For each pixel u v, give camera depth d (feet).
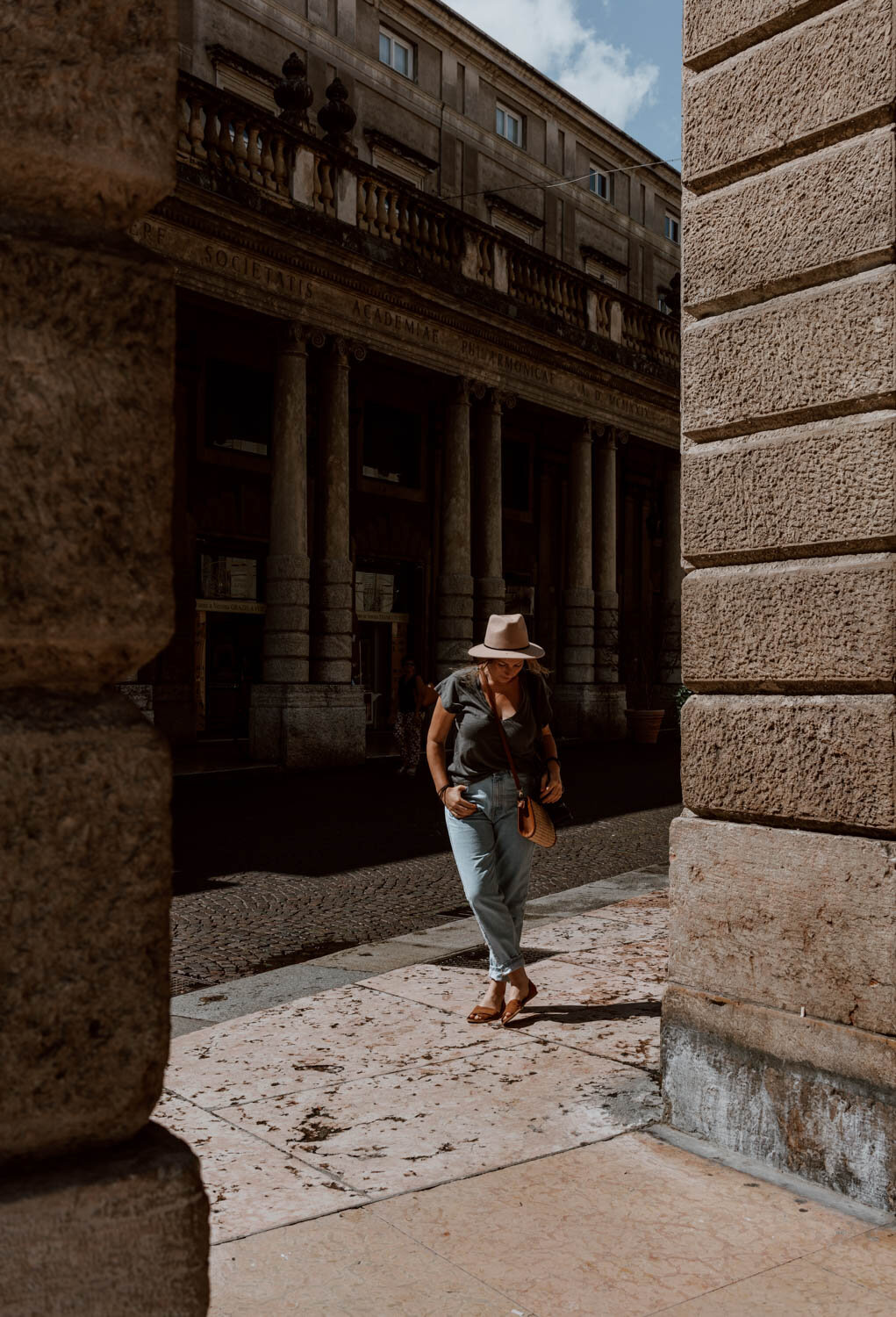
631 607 100.78
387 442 78.74
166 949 5.04
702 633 12.71
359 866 31.78
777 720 11.85
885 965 10.75
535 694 16.67
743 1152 11.77
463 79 90.48
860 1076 10.84
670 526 95.45
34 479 4.85
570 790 50.14
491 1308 8.73
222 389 67.41
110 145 5.11
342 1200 10.58
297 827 38.78
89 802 4.85
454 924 24.48
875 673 11.06
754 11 12.27
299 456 59.82
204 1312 4.90
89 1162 4.80
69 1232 4.60
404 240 66.54
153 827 5.00
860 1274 9.33
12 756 4.73
